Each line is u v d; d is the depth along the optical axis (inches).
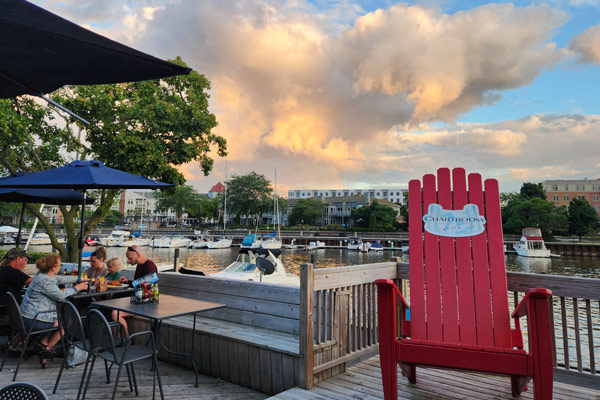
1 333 175.3
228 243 2075.5
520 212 2124.8
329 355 135.5
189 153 485.7
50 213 2965.1
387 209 3070.9
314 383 128.6
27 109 378.6
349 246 2042.3
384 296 110.2
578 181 3427.7
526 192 2445.9
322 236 2539.4
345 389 124.9
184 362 162.7
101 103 417.4
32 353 172.6
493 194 125.9
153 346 122.0
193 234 2684.5
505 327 113.7
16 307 142.3
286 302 153.3
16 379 143.9
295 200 3981.3
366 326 158.4
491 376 136.6
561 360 335.6
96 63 80.0
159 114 464.4
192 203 3634.4
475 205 126.9
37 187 163.3
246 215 3090.6
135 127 461.1
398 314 167.8
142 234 2716.5
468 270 121.6
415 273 126.2
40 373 151.2
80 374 150.9
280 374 132.3
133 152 433.7
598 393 118.3
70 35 69.1
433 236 127.3
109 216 3725.4
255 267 445.4
